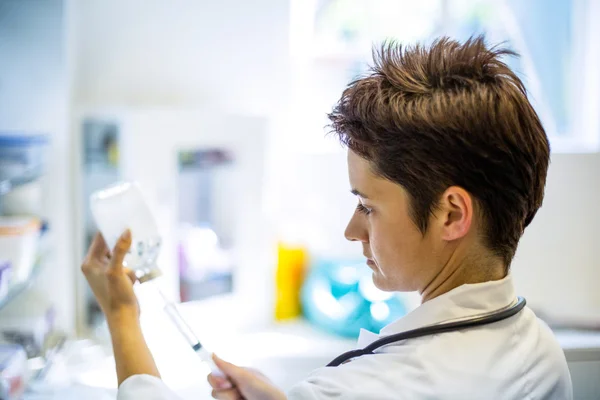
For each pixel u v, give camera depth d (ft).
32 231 4.31
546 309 5.94
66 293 5.12
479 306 2.29
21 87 4.82
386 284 2.42
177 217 5.41
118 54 5.60
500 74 2.21
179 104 5.79
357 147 2.25
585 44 6.54
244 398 2.19
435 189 2.14
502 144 2.10
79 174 5.22
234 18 5.81
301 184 6.12
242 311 5.68
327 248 6.15
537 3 6.48
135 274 2.65
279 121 6.05
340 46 6.34
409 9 6.36
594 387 3.92
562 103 6.64
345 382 2.15
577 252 6.11
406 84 2.19
